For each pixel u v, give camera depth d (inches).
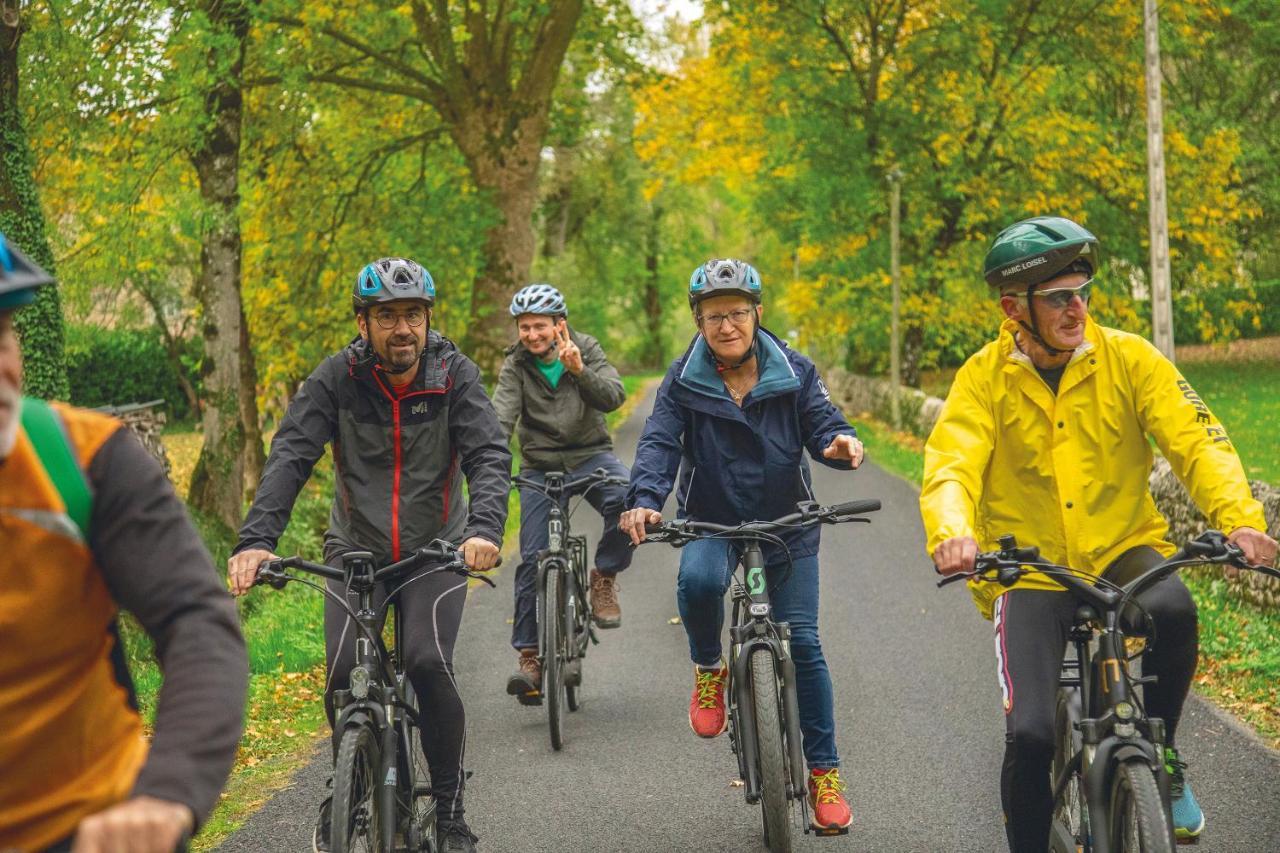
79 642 74.5
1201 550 134.0
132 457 75.2
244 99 733.3
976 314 1140.5
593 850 192.4
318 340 855.1
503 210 901.2
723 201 2268.7
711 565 188.2
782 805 168.9
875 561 450.9
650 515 179.6
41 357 404.2
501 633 354.3
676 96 1138.0
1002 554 138.3
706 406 187.3
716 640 195.6
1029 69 1056.2
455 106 887.7
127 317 777.6
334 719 161.2
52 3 462.0
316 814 211.2
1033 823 147.3
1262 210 1255.5
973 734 245.0
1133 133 1097.4
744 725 173.9
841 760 232.2
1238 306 1193.4
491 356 908.6
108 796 75.5
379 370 167.8
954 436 153.6
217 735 69.7
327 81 820.0
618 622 292.2
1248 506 139.7
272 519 161.5
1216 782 208.7
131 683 79.0
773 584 188.2
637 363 2733.8
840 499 653.3
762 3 1047.6
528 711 274.4
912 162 1079.6
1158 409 149.6
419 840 156.9
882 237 1156.5
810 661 185.3
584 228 1788.9
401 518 169.0
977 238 1139.3
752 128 1128.8
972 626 342.3
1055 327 148.6
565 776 228.2
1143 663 147.6
